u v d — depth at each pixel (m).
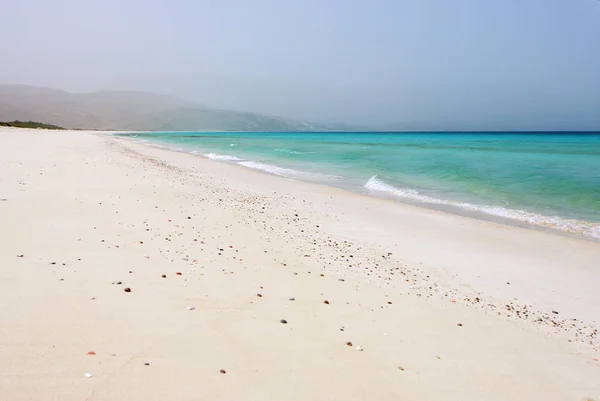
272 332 4.64
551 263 9.10
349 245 9.65
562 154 36.38
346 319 5.31
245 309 5.20
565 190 17.58
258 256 7.73
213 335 4.39
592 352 5.42
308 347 4.40
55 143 36.75
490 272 8.47
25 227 7.81
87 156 25.17
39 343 3.81
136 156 31.03
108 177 15.98
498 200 16.17
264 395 3.43
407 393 3.77
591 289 7.77
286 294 5.95
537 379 4.45
